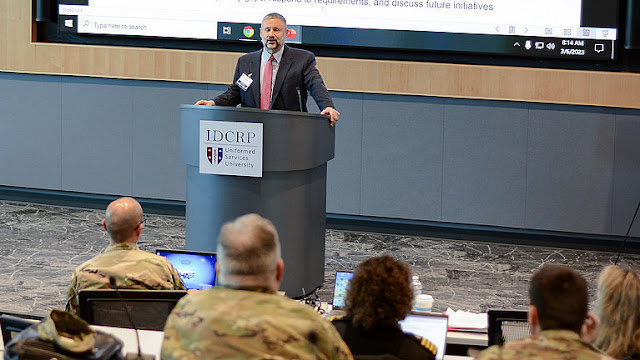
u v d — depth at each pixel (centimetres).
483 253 804
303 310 239
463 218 853
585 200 827
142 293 344
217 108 566
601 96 807
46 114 937
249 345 233
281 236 584
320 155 591
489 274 727
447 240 854
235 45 879
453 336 407
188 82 893
